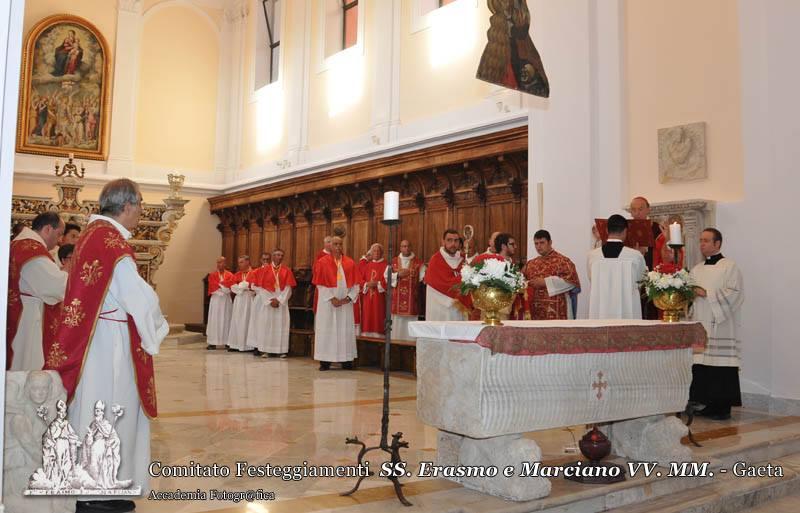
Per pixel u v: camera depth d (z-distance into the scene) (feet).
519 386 12.34
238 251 58.80
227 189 59.98
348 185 43.78
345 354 33.58
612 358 13.85
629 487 13.51
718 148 24.32
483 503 11.79
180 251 59.36
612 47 26.99
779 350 22.15
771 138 22.72
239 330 43.68
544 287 21.76
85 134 55.83
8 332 13.97
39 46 53.98
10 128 7.74
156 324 11.00
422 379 13.11
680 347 15.21
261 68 59.21
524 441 12.31
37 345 14.34
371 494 12.15
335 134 48.19
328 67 49.52
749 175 23.18
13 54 7.77
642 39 26.61
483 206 35.19
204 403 22.07
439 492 12.45
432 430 18.07
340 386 27.07
